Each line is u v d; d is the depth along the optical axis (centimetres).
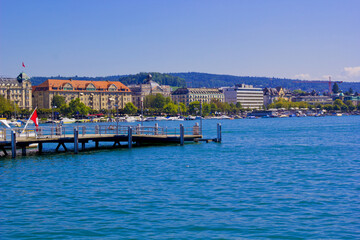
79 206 4366
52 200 4625
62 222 3866
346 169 6366
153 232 3581
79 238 3475
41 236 3531
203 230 3616
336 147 9712
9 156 8031
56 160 7481
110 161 7344
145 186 5247
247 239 3416
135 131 9788
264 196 4659
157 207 4284
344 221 3781
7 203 4525
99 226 3741
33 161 7369
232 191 4912
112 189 5100
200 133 10856
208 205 4331
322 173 6028
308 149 9281
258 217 3928
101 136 8762
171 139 9750
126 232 3591
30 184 5453
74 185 5362
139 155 8106
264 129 18600
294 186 5144
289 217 3912
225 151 8769
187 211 4141
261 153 8475
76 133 8219
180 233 3556
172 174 6059
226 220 3856
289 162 7181
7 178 5856
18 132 9344
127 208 4259
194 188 5100
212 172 6200
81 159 7594
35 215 4084
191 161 7325
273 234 3506
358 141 11331
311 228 3622
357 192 4778
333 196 4609
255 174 6003
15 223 3856
